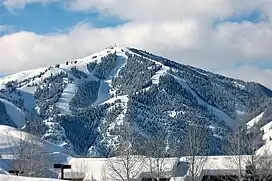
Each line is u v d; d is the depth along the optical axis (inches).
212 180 2249.0
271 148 2234.3
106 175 2304.4
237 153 2164.1
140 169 2250.2
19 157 2146.9
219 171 2226.9
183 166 2317.9
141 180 2288.4
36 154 2204.7
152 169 2268.7
